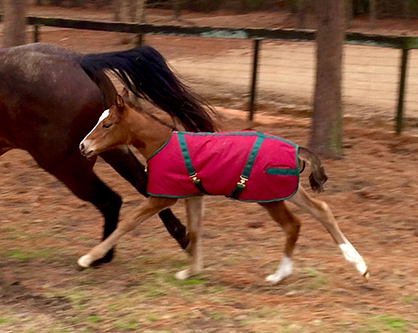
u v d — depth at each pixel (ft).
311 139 26.73
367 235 18.84
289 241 14.94
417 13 70.59
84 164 15.97
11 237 18.72
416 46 28.76
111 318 13.28
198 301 14.08
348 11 67.97
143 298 14.25
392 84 41.86
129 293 14.61
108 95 16.22
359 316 13.15
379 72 45.32
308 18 69.46
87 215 20.93
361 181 23.53
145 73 15.81
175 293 14.56
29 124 15.64
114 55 15.81
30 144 15.87
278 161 14.01
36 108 15.49
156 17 77.61
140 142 14.70
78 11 82.28
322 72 25.98
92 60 15.81
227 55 53.47
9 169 25.35
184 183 14.33
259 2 79.97
